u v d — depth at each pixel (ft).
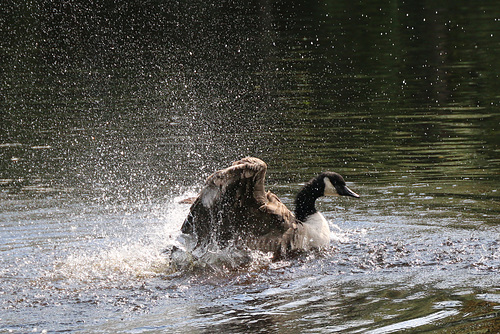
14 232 34.27
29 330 23.11
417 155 46.16
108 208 38.06
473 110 57.36
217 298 25.53
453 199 37.14
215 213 28.45
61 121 58.70
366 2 117.80
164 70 78.79
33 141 52.85
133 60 84.58
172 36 97.50
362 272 27.78
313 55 84.12
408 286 25.72
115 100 65.57
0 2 102.27
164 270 29.14
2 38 98.48
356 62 79.56
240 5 114.32
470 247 30.01
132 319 23.76
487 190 38.32
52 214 37.14
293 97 64.85
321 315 23.17
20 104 65.00
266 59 82.84
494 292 24.63
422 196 37.96
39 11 102.99
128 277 28.37
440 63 76.95
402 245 30.81
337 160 45.80
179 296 25.99
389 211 35.81
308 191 33.14
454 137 49.98
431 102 61.00
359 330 21.71
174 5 105.81
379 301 24.29
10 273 28.86
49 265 29.78
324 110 59.93
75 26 103.04
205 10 108.99
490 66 73.97
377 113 58.08
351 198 38.50
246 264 29.48
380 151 47.52
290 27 101.71
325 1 118.52
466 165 43.29
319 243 31.22
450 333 21.20
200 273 28.53
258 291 26.12
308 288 26.14
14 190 41.65
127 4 103.55
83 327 23.24
